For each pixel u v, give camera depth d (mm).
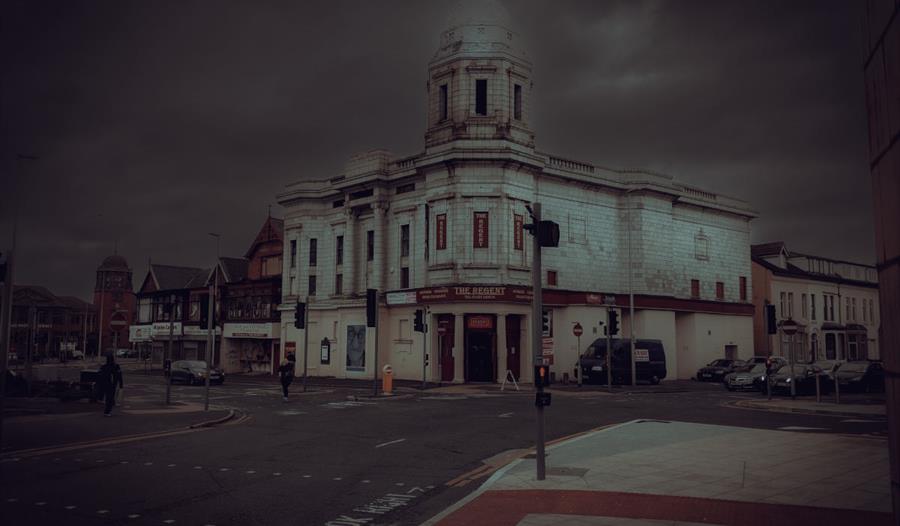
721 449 12836
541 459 10141
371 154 44750
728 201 52469
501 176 38000
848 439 14078
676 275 47344
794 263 62969
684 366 47906
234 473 11055
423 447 14000
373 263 44094
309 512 8547
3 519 8094
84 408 22109
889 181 5770
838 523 7527
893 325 5805
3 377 13820
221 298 60875
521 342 38781
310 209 50125
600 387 35312
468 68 39125
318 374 47781
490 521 7742
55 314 116375
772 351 54469
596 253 43562
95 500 9102
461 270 37688
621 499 8797
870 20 6238
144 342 71062
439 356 39188
